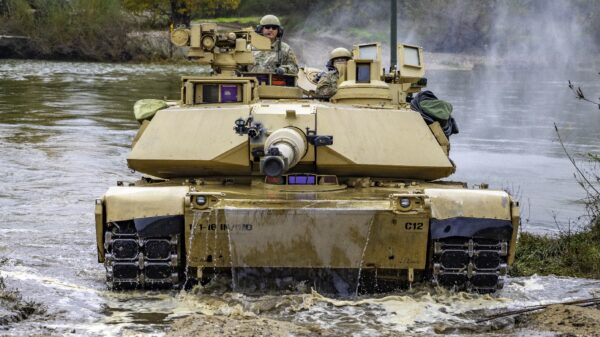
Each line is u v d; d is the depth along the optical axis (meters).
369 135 17.06
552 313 14.26
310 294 15.50
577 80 66.31
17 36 88.44
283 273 15.61
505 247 15.41
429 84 62.69
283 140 15.44
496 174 30.50
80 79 64.31
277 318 14.40
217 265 15.34
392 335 13.50
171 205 14.99
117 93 54.62
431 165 16.94
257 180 16.94
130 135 37.91
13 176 28.94
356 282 15.59
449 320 14.36
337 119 17.12
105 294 15.74
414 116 17.61
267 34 21.22
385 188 16.59
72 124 40.78
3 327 13.43
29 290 15.89
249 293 15.67
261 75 19.44
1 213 23.75
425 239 15.13
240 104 17.80
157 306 15.01
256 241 15.05
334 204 14.98
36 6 91.69
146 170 17.33
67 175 29.25
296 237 15.01
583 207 25.45
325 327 13.93
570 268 18.72
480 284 15.64
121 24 89.50
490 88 61.16
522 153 35.44
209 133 17.02
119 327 13.67
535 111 50.28
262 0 85.31
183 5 89.50
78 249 19.91
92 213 24.00
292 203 14.95
